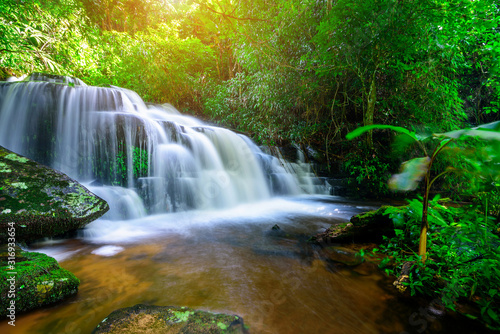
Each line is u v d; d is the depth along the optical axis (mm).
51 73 7141
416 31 5578
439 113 7301
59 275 1738
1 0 3459
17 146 4562
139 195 4332
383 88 7527
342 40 5805
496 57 6457
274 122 8898
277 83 7691
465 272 1618
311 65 6547
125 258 2428
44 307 1570
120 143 4645
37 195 2826
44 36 5836
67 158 4566
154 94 9656
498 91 7375
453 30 5805
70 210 2861
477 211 1798
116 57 8109
